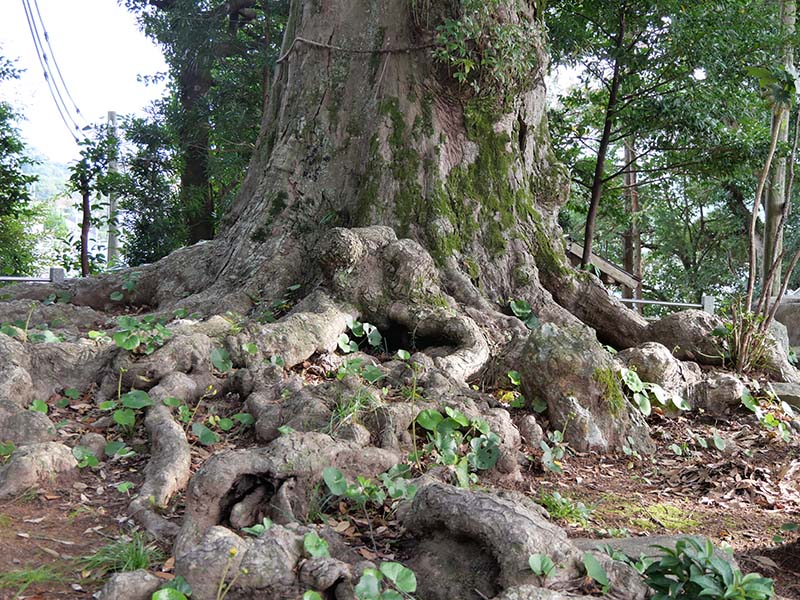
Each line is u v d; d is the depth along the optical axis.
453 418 5.66
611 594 3.41
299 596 3.32
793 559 4.80
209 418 5.87
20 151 21.89
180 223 20.45
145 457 5.41
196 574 3.34
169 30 19.66
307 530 3.77
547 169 9.88
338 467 4.78
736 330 8.70
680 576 3.33
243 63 19.64
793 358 11.03
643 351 7.86
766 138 15.14
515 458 5.79
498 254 8.95
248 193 9.82
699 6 13.96
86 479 5.05
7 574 3.67
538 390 6.72
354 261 7.88
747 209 26.08
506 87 9.02
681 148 15.46
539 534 3.48
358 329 7.65
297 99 9.38
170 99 20.92
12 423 5.39
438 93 9.05
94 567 3.84
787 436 7.27
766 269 18.33
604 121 16.81
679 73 14.62
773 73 8.41
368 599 3.22
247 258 8.80
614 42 15.30
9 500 4.59
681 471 6.43
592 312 9.27
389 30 9.14
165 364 6.27
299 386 6.12
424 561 3.74
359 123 9.15
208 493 4.27
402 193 8.83
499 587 3.42
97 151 18.89
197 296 8.53
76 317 8.53
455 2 8.76
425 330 7.68
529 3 9.46
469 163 9.16
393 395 6.34
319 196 9.01
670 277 30.91
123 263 21.23
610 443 6.64
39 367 6.29
